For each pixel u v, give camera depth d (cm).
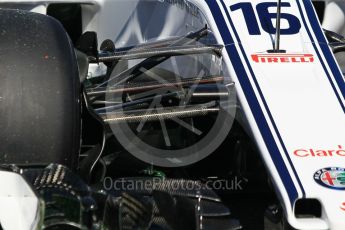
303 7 1783
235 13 1750
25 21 1458
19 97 1357
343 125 1478
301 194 1322
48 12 2333
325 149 1416
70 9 2344
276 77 1588
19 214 1216
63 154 1373
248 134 1523
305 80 1583
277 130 1462
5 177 1258
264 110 1508
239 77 1595
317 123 1478
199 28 1928
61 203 1197
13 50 1389
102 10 2331
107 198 1266
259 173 1669
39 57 1395
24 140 1352
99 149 1509
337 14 2406
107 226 1227
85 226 1180
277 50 1656
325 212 1305
